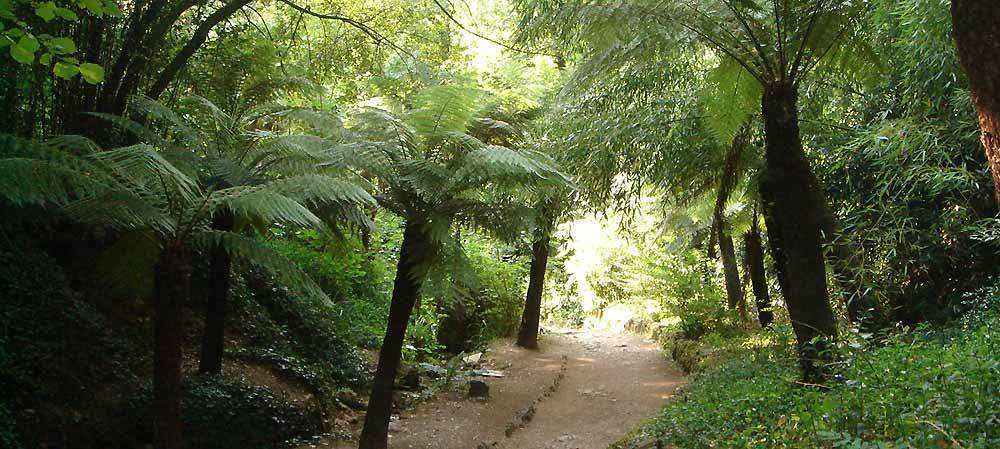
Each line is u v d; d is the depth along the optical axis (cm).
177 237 467
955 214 703
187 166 559
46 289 603
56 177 399
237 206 468
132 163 427
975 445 307
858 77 668
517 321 1422
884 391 416
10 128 616
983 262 731
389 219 1310
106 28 669
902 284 765
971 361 396
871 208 731
